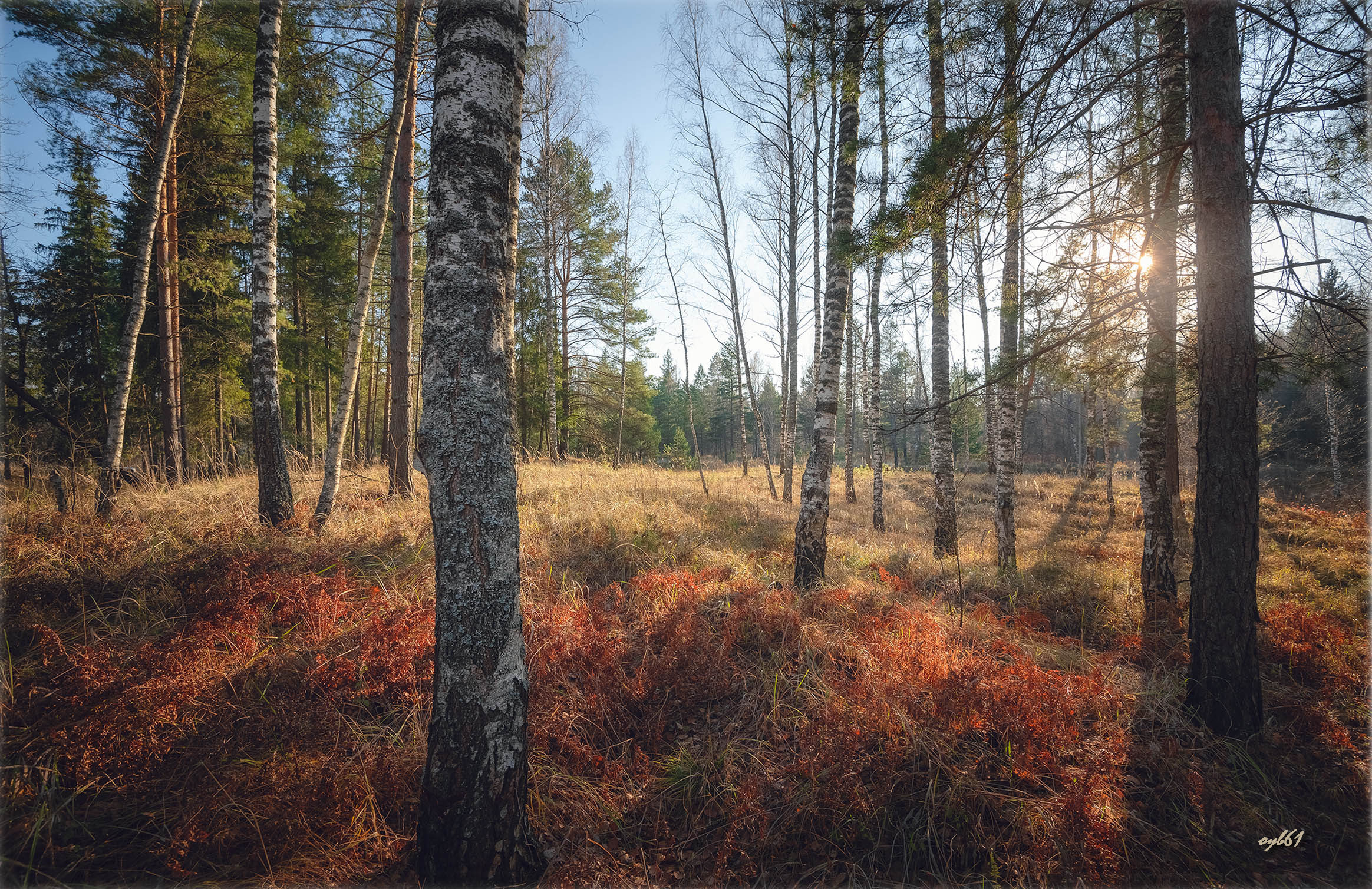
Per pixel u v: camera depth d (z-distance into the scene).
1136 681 4.32
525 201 18.20
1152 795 3.15
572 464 15.91
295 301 19.19
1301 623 5.09
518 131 2.65
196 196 12.00
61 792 2.65
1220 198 3.63
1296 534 11.17
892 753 3.22
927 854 2.78
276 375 6.54
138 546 5.14
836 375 6.10
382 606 4.45
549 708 3.54
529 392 22.41
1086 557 9.38
